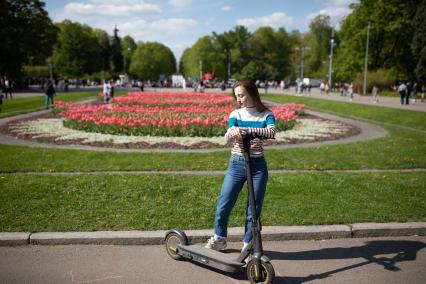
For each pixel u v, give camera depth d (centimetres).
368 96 4778
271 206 582
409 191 669
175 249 439
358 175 783
